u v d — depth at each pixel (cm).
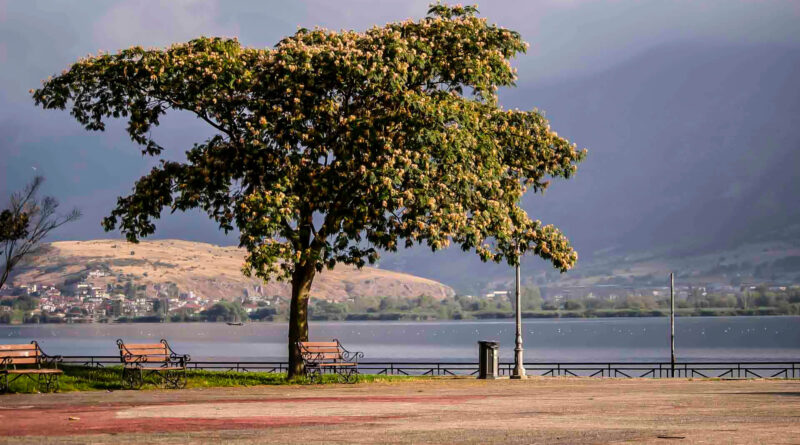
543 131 3762
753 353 13938
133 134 3447
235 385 3025
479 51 3422
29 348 2609
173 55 3216
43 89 3312
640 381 3300
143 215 3512
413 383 3200
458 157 3198
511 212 3588
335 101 3294
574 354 13962
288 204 3058
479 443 1286
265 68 3200
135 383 2875
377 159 3078
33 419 1667
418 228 3172
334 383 3194
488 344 3656
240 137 3216
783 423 1516
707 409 1831
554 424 1544
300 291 3378
